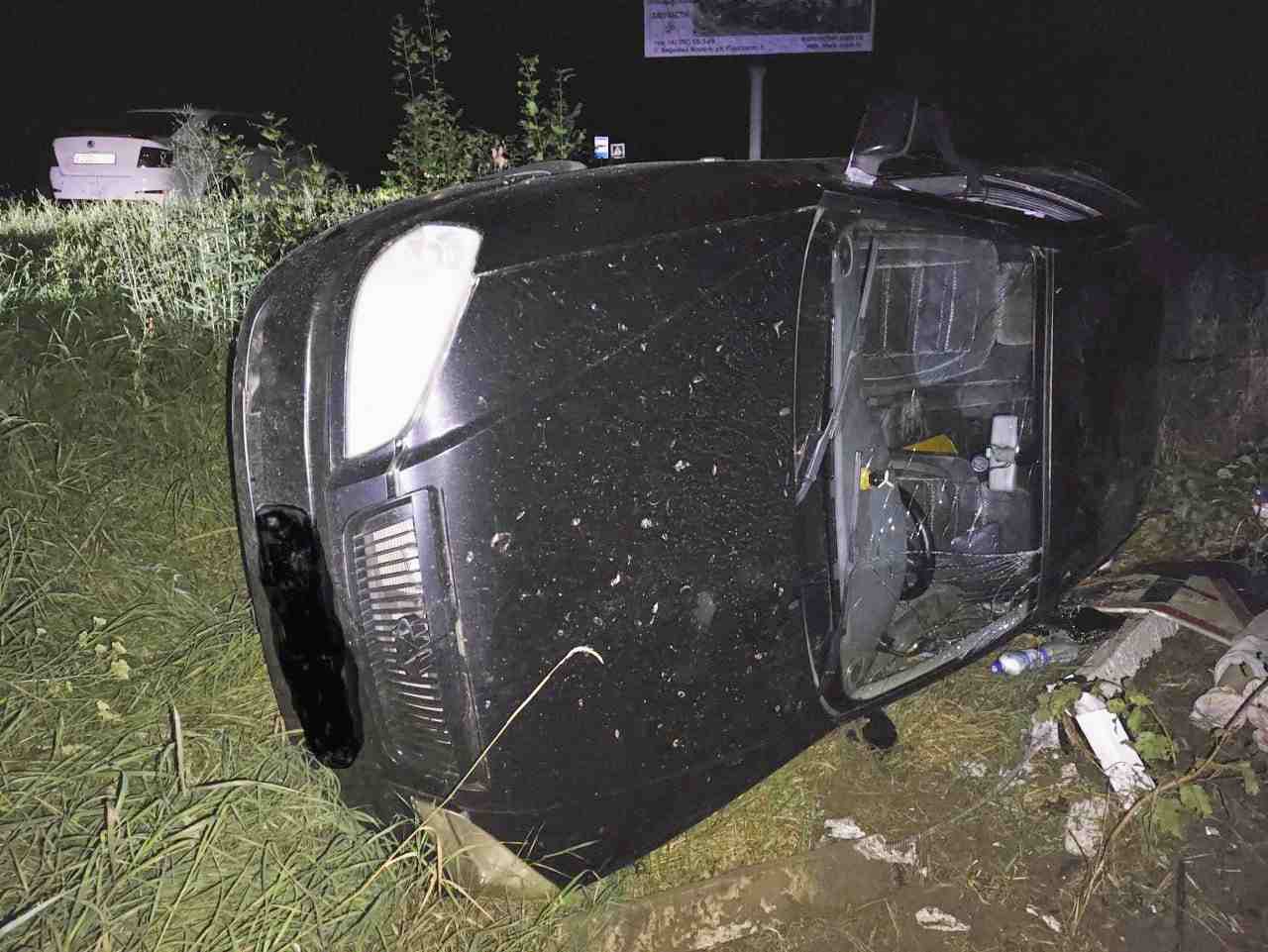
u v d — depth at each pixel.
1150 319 3.45
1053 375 3.00
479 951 2.14
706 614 2.15
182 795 2.25
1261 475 4.33
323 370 1.98
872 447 2.62
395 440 1.90
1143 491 3.63
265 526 2.02
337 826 2.22
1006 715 3.06
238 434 2.12
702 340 2.11
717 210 2.21
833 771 2.82
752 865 2.50
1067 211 3.29
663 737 2.15
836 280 2.42
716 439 2.13
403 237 1.99
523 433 1.93
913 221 2.59
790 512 2.26
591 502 1.99
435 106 6.07
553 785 2.06
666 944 2.32
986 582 3.22
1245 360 4.83
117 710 2.72
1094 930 2.42
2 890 2.17
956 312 3.29
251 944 2.04
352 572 1.96
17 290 5.30
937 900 2.49
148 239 5.78
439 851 2.13
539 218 2.02
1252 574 3.73
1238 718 2.89
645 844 2.27
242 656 2.89
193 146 6.79
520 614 1.95
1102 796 2.77
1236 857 2.63
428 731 2.00
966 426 3.37
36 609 3.01
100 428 3.99
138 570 3.27
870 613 2.71
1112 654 3.18
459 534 1.90
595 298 2.00
